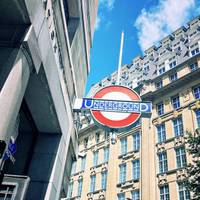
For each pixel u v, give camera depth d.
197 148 15.37
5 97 5.27
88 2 13.77
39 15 6.64
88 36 15.10
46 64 7.45
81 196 33.00
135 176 28.05
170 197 23.38
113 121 8.83
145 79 36.97
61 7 8.69
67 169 12.30
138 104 9.03
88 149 37.22
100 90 9.62
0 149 3.91
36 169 9.22
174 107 29.17
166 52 37.31
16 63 5.68
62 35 9.07
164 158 26.38
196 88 28.05
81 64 14.05
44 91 8.12
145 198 24.98
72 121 11.97
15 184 7.31
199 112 26.06
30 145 9.74
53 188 9.19
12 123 5.63
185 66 30.97
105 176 31.75
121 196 28.03
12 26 6.21
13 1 5.77
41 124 9.63
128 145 31.28
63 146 10.33
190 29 36.81
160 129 28.88
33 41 6.27
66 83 10.38
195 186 14.52
